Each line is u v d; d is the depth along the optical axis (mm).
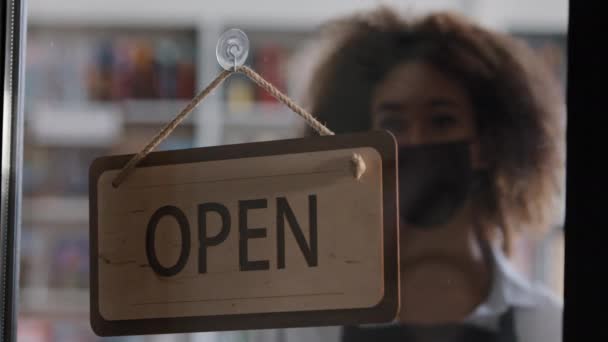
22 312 2523
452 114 1093
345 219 522
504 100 1082
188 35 2641
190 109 565
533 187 1090
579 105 493
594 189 486
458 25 1109
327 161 527
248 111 2398
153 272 557
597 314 481
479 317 1105
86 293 2562
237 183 543
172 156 558
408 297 1105
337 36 1166
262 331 1100
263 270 535
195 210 550
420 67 1108
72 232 2604
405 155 1112
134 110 2596
